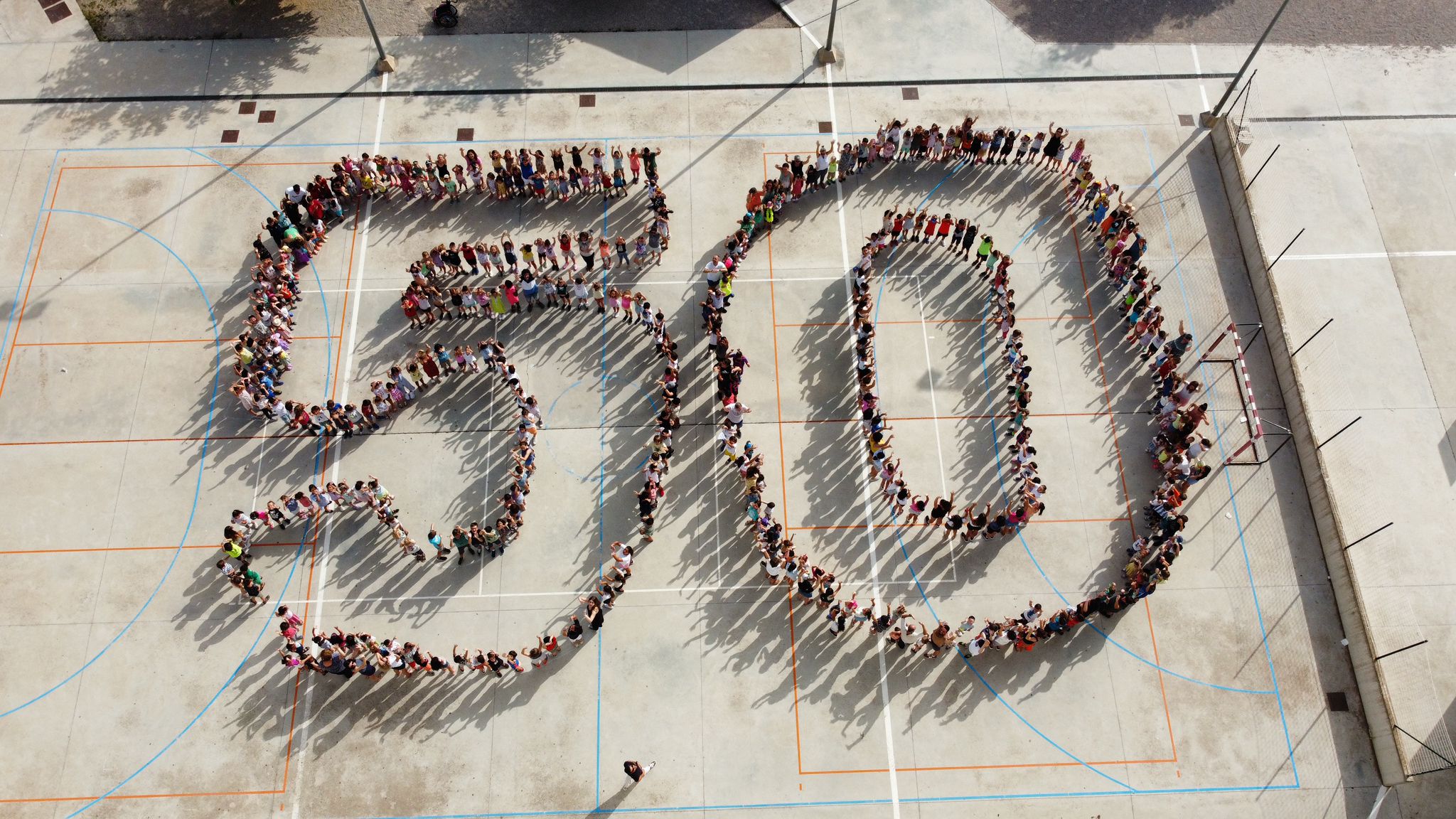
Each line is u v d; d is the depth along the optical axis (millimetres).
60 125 30250
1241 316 28203
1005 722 23141
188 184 29469
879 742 22859
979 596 24500
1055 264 28828
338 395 26422
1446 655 24219
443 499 25219
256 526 24547
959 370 27156
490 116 30797
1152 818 22297
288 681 23141
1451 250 29609
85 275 27984
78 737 22500
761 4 33188
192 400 26281
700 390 26672
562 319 27547
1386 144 31297
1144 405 26797
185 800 22031
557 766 22469
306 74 31328
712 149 30453
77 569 24203
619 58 31938
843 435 26266
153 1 32344
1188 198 30000
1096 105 31562
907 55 32281
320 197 28141
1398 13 33469
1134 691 23516
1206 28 33094
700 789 22312
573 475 25547
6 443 25594
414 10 32625
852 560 24812
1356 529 25719
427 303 26406
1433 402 27359
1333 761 22922
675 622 23953
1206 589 24641
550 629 23891
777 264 28562
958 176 30156
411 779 22328
